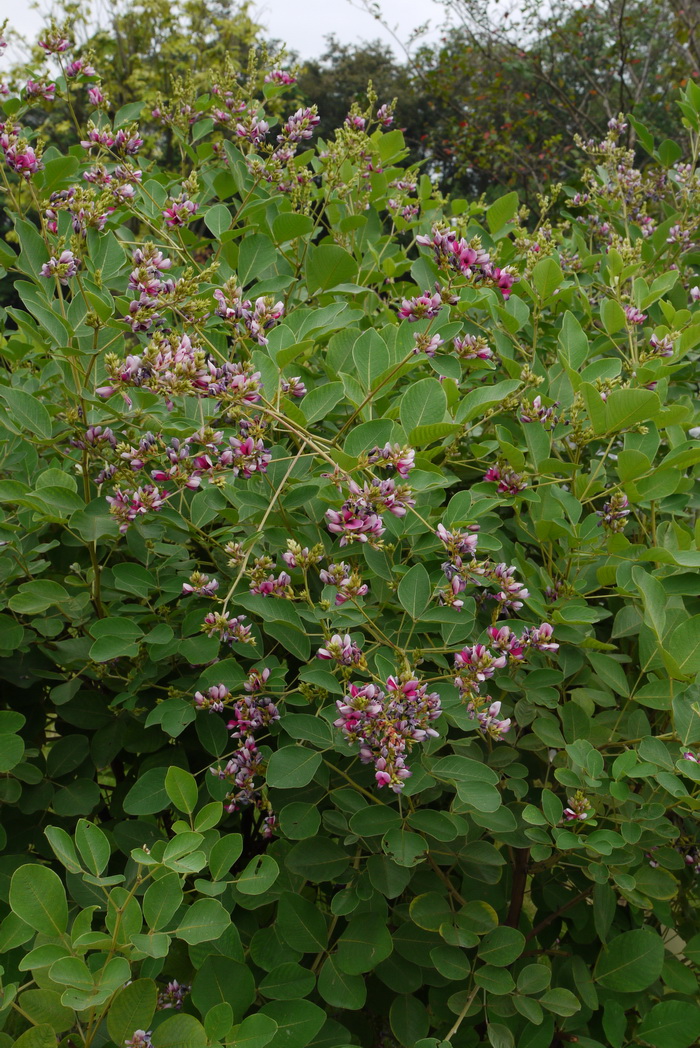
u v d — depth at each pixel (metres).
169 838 1.36
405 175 1.75
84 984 1.03
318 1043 1.18
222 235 1.44
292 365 1.40
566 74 6.48
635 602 1.36
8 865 1.23
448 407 1.33
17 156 1.31
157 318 1.24
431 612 1.22
